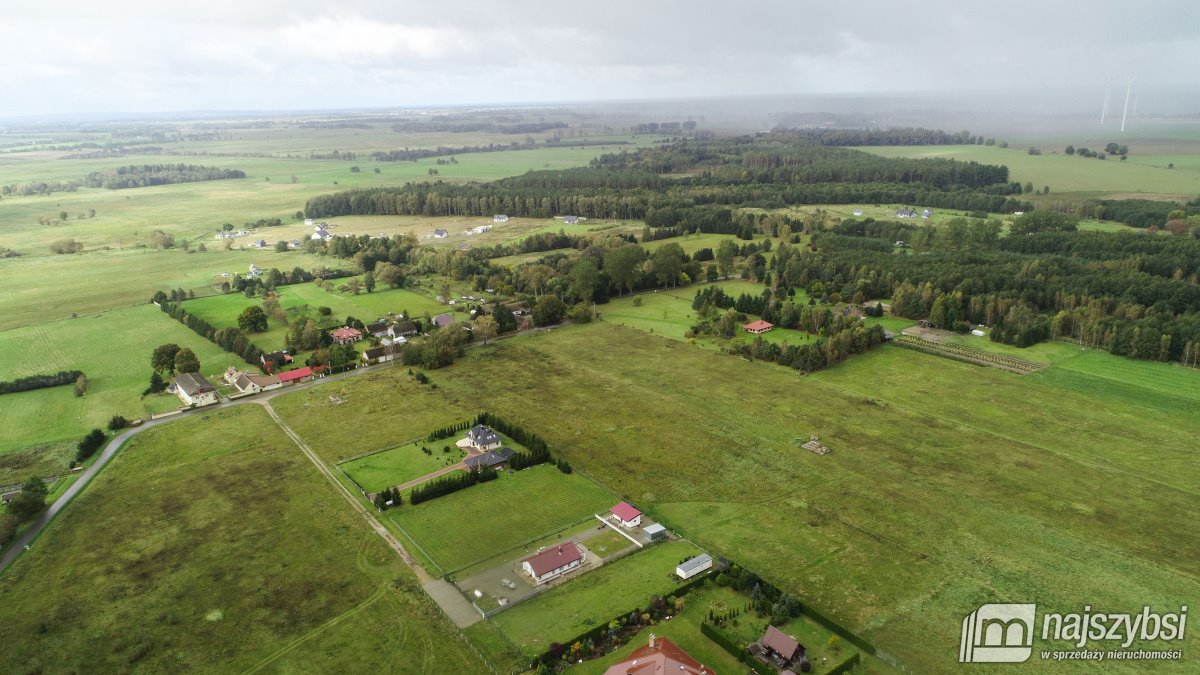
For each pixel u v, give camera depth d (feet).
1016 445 381.40
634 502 331.98
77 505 330.13
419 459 373.40
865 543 297.33
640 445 388.16
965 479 347.56
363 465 367.04
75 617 255.09
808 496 334.65
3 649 239.91
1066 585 269.64
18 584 273.33
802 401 444.55
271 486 346.54
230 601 263.08
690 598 264.31
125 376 495.82
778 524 311.68
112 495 338.95
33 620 253.44
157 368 491.72
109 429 411.34
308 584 272.92
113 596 265.95
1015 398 441.68
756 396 453.58
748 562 285.23
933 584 270.26
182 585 272.10
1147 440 383.65
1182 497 328.90
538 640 242.37
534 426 413.18
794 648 228.43
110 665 232.32
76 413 436.35
